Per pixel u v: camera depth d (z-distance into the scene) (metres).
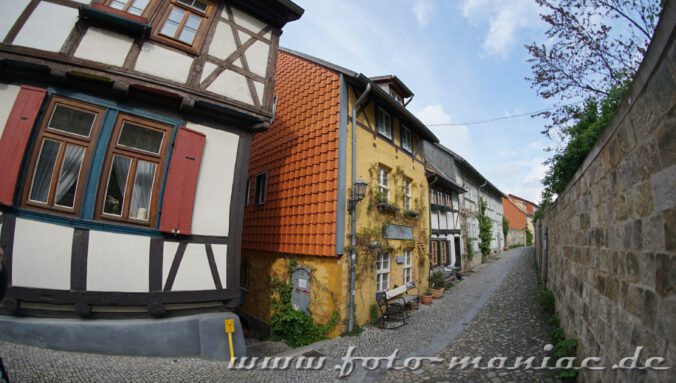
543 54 8.85
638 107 2.42
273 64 6.38
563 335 5.32
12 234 4.05
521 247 35.56
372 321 7.76
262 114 5.84
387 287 8.87
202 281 5.07
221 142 5.59
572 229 5.14
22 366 3.62
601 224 3.43
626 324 2.64
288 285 8.02
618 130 2.87
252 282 9.33
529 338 5.93
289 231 8.21
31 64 4.28
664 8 1.88
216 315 5.07
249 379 4.45
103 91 4.71
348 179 7.60
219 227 5.36
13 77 4.36
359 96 8.45
